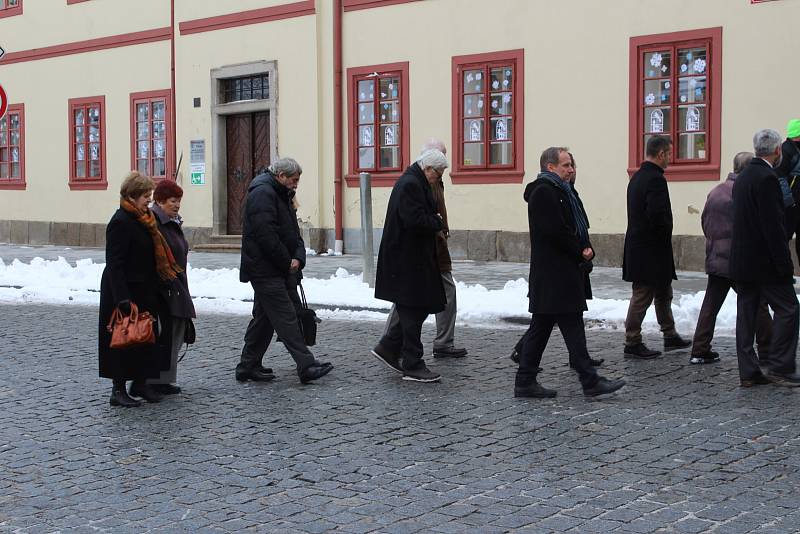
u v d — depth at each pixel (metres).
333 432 8.60
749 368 9.90
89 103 29.16
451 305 11.73
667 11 18.67
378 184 22.94
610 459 7.59
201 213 26.53
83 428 8.95
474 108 21.38
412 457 7.78
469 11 21.27
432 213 10.35
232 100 25.98
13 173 31.86
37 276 20.36
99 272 20.56
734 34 17.94
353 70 23.19
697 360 11.09
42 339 13.78
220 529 6.27
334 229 23.75
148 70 27.53
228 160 26.17
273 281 10.50
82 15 29.11
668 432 8.33
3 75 31.70
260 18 24.83
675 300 14.55
